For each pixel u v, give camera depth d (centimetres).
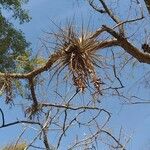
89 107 452
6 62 1018
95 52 420
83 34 423
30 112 456
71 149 432
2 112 406
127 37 458
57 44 427
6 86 460
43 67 447
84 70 414
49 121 439
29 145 416
